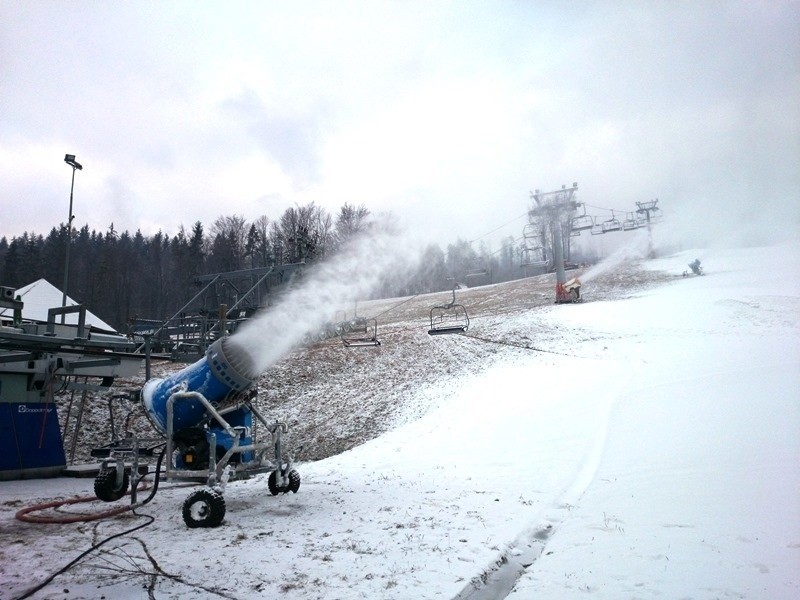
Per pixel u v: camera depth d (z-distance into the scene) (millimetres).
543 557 6027
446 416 20828
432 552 6160
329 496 9820
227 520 7871
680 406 16156
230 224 88062
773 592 4680
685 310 37625
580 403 19016
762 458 9945
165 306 80188
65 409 24000
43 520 7863
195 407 8961
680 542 6152
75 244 90062
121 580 5215
